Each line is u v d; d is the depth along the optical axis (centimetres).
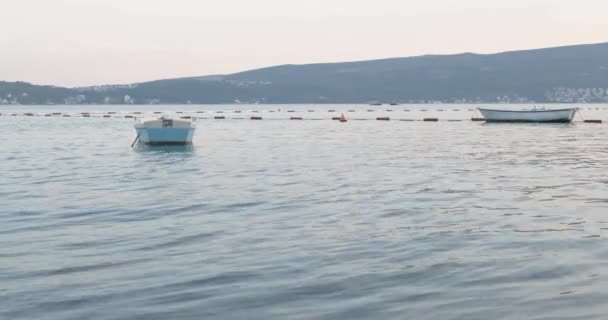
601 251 1333
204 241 1497
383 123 9500
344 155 3941
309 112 17950
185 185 2569
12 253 1392
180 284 1138
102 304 1032
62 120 11400
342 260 1295
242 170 3123
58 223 1755
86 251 1408
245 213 1888
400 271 1205
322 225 1678
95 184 2639
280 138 5850
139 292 1094
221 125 8912
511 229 1587
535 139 5400
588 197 2125
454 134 6288
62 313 991
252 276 1185
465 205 1977
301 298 1051
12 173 3098
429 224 1669
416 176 2786
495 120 8600
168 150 4494
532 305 994
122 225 1716
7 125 9238
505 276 1159
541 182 2544
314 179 2708
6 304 1034
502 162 3434
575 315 945
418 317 952
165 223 1739
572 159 3597
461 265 1241
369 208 1941
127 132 7206
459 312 970
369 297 1052
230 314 978
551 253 1325
